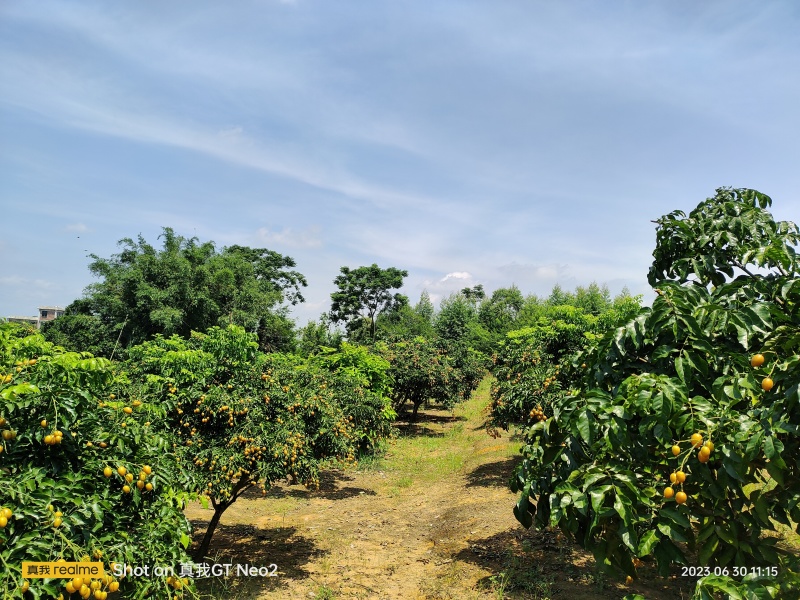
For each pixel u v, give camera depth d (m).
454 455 14.49
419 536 8.02
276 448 5.80
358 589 5.92
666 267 5.29
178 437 5.74
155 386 6.07
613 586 5.14
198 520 8.68
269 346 31.80
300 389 7.19
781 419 2.61
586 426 3.26
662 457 3.29
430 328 42.47
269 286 37.56
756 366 2.94
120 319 25.88
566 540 6.67
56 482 2.98
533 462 4.09
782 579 2.59
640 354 3.96
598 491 2.98
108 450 3.46
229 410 5.87
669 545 2.99
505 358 11.98
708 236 4.71
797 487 2.97
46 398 3.09
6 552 2.50
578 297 32.31
